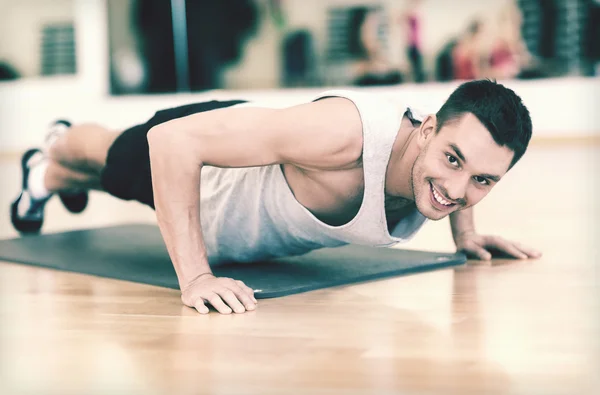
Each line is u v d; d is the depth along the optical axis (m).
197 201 1.98
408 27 8.15
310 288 2.09
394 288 2.11
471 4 8.03
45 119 8.14
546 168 6.26
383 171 1.91
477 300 1.95
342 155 1.88
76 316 1.85
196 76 8.35
